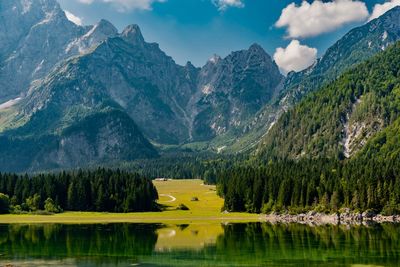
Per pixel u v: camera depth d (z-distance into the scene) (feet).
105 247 356.38
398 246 352.28
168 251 336.90
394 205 617.62
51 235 432.66
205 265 282.15
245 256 313.32
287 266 277.64
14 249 345.72
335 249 339.57
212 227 523.29
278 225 551.59
